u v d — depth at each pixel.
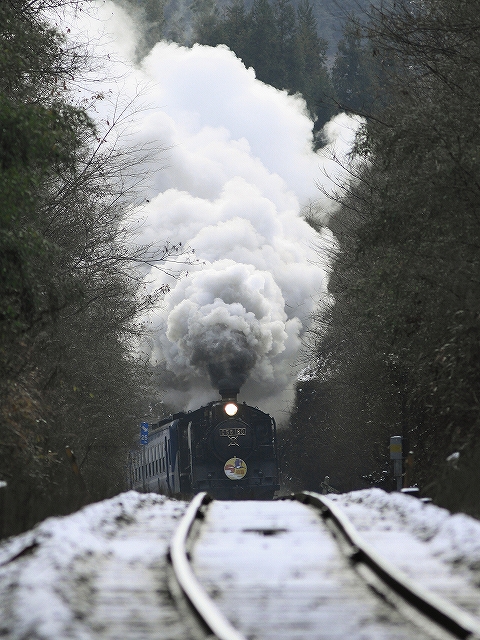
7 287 63.28
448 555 35.81
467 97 77.94
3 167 60.16
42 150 61.25
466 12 78.50
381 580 29.78
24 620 23.94
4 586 29.53
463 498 58.41
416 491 61.88
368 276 84.88
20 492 56.47
